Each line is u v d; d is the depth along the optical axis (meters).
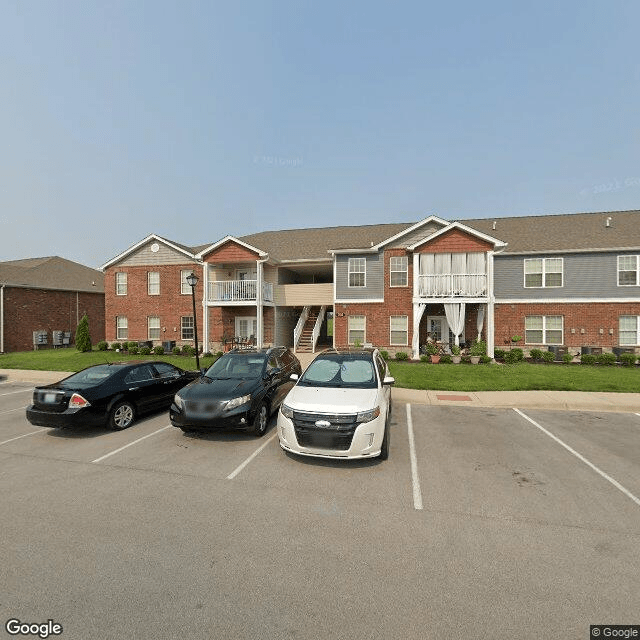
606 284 17.11
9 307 24.36
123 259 23.27
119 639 2.50
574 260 17.48
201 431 6.98
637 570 3.19
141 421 8.13
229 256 20.08
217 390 6.84
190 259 22.31
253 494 4.66
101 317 31.02
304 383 6.55
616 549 3.49
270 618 2.66
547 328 17.81
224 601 2.83
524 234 19.47
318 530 3.83
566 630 2.55
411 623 2.61
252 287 20.22
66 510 4.29
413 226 18.41
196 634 2.53
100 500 4.53
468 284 17.20
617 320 16.98
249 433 7.21
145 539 3.68
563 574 3.13
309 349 20.92
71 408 6.82
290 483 4.96
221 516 4.12
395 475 5.20
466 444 6.51
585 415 8.49
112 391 7.40
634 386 11.05
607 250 16.98
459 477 5.13
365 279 19.31
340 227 25.06
